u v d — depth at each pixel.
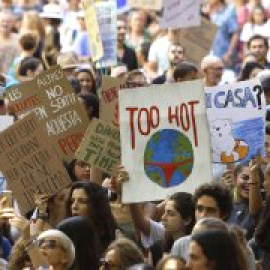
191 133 27.91
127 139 28.06
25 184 29.06
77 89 39.16
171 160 27.94
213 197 26.31
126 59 46.47
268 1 54.31
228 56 53.06
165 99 27.98
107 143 29.17
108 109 31.14
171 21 40.25
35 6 57.06
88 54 49.22
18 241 27.75
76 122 30.61
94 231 25.84
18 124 29.00
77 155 29.14
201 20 40.91
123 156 28.05
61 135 30.61
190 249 22.52
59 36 50.31
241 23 53.28
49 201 29.00
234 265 22.50
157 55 46.44
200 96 27.88
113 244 24.80
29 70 41.94
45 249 24.73
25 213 29.25
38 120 29.00
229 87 30.36
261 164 29.97
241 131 30.20
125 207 29.42
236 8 53.31
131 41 52.25
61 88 30.61
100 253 25.84
